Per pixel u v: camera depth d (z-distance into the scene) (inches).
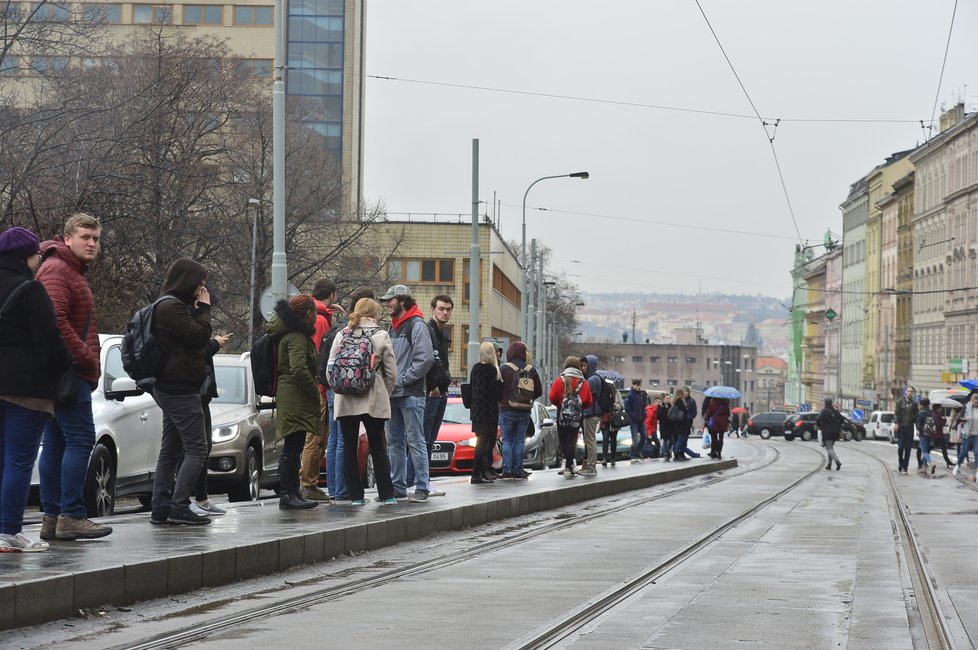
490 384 1005.8
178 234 2053.4
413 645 403.5
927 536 813.9
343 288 2800.2
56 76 1822.1
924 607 503.2
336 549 610.5
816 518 937.5
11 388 473.7
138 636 406.0
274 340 688.4
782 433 5073.8
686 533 793.6
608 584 550.3
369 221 2881.4
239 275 2447.1
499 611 473.7
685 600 510.0
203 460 594.6
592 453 1245.1
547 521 869.2
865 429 4729.3
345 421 732.7
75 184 1673.2
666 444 1854.1
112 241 1787.6
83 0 2018.9
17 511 486.3
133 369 578.6
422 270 4411.9
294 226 2588.6
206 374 620.1
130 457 776.9
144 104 1948.8
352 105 4682.6
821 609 489.1
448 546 691.4
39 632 405.7
